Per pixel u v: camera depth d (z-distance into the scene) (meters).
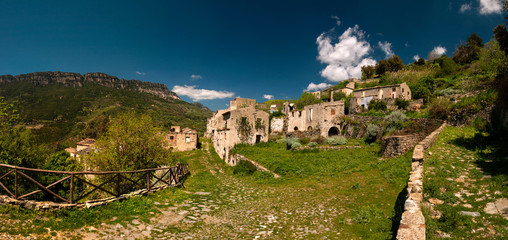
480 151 12.39
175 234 7.30
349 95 48.62
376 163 16.30
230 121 34.75
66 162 23.03
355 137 30.06
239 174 22.81
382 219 7.98
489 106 17.47
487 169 9.59
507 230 5.52
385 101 33.88
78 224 6.57
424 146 12.31
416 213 5.70
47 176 15.66
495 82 17.03
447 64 50.88
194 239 7.09
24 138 16.94
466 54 57.19
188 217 9.02
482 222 6.01
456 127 19.33
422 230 4.96
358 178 14.10
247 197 13.47
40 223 6.11
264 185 17.16
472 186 8.19
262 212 10.22
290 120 46.41
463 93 30.44
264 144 34.81
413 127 21.98
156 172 17.58
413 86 42.25
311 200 11.55
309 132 36.41
